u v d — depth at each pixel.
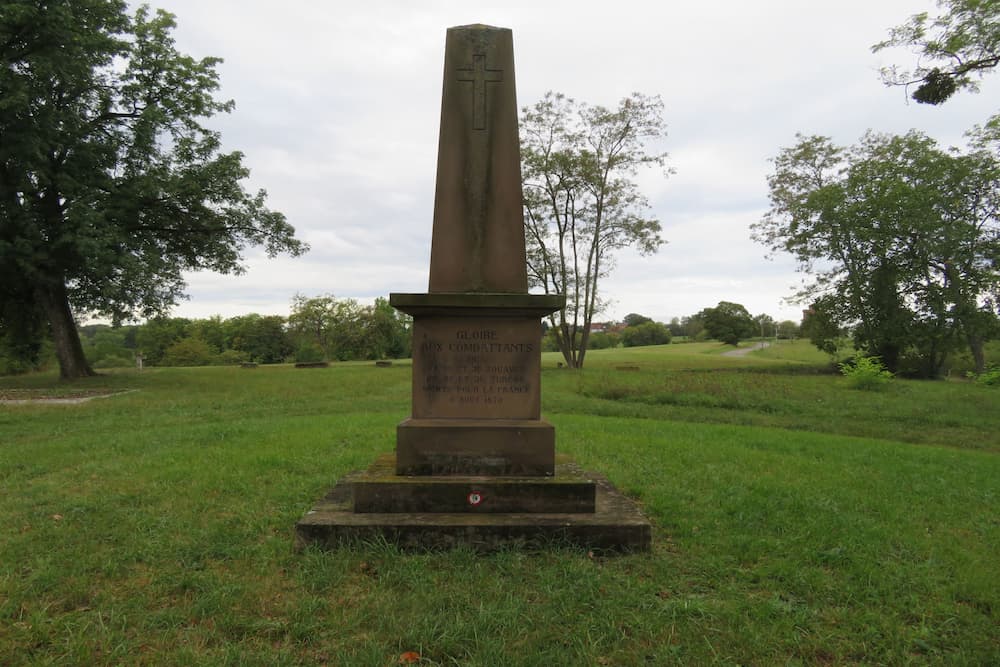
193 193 21.97
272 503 5.49
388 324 71.06
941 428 13.99
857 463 8.12
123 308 24.08
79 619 3.27
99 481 6.29
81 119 20.27
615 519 4.43
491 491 4.59
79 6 19.78
